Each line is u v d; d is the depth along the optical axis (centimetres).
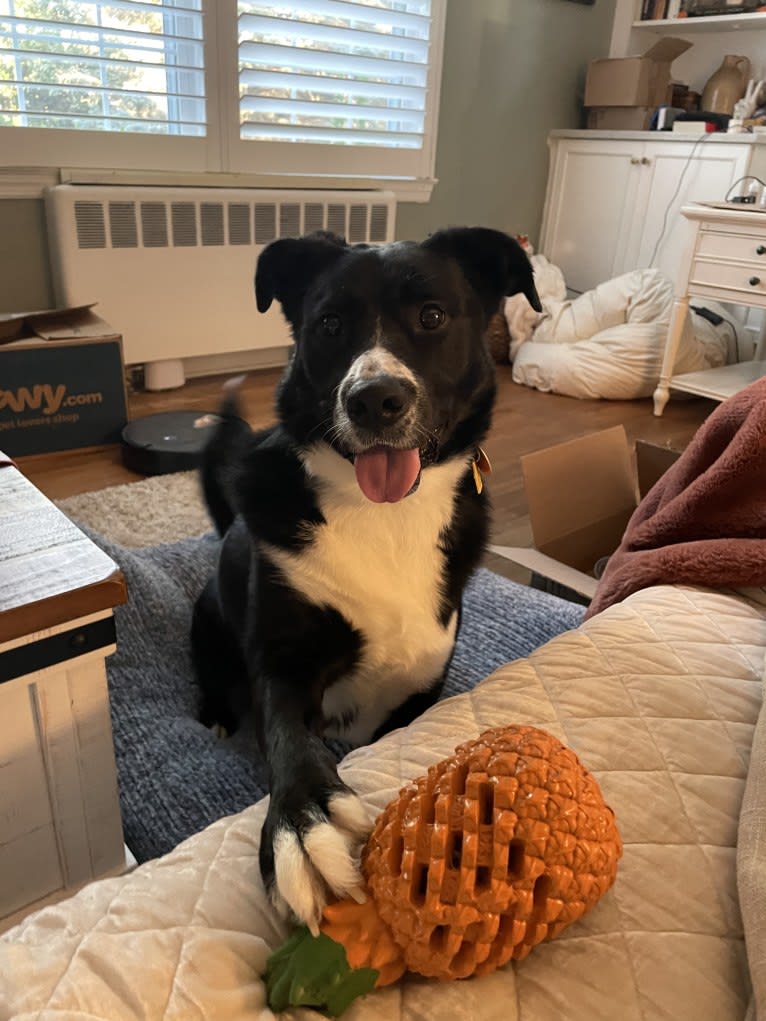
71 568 75
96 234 273
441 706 76
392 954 51
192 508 219
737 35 394
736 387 311
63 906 56
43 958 50
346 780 69
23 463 246
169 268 292
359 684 108
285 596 98
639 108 387
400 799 56
